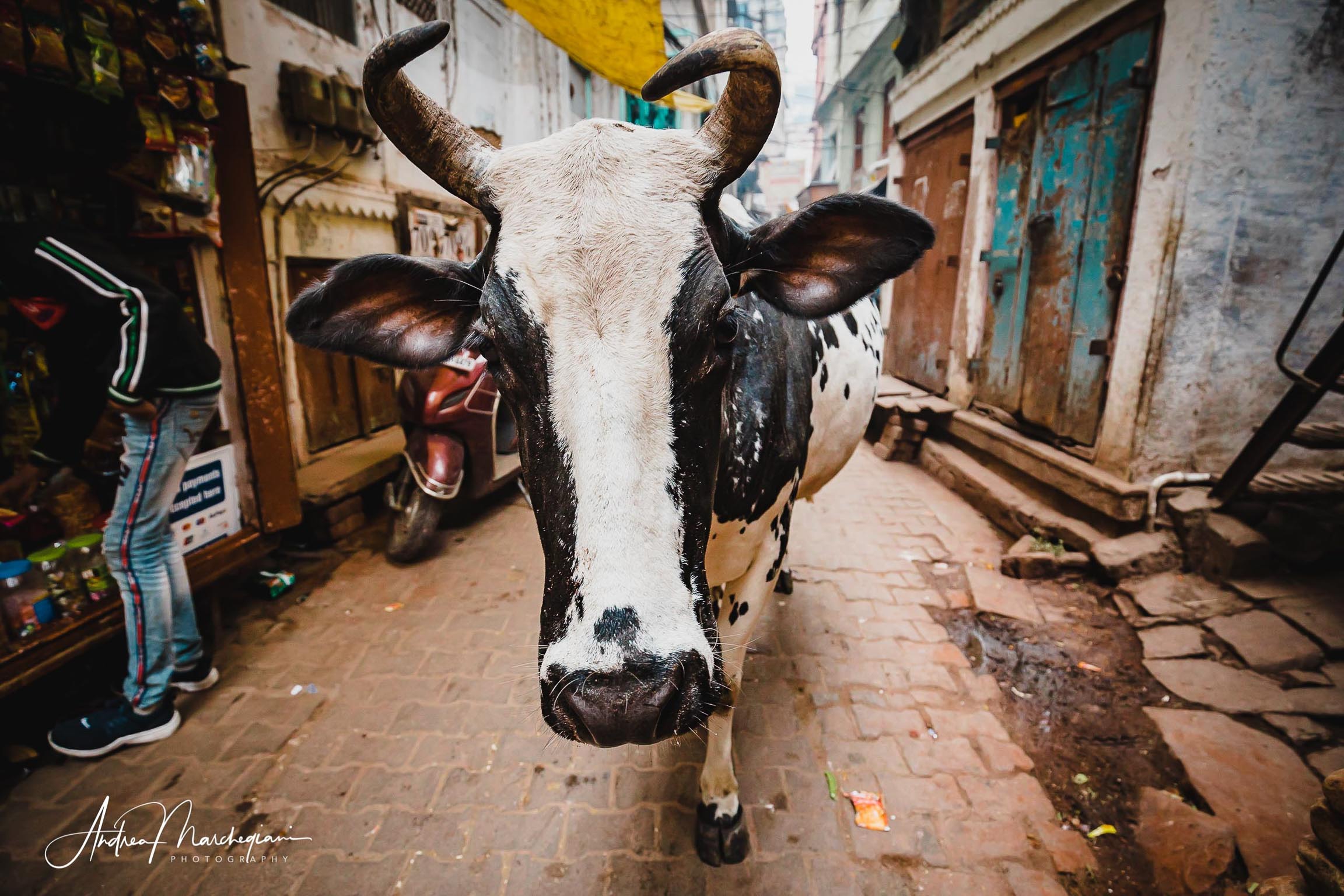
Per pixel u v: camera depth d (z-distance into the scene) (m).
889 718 2.58
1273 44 3.08
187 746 2.45
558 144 1.28
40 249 2.02
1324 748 2.30
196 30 2.74
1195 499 3.42
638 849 2.03
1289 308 3.40
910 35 6.78
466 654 3.01
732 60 1.13
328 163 4.76
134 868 1.98
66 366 2.18
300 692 2.74
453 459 3.75
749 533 1.84
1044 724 2.55
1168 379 3.43
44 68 2.22
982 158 5.16
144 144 2.62
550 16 3.45
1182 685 2.66
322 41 4.74
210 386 2.36
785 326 1.99
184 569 2.54
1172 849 1.94
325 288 1.52
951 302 5.84
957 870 1.96
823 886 1.91
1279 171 3.23
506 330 1.20
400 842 2.06
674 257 1.19
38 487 2.49
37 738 2.46
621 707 1.04
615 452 1.11
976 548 4.08
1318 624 2.82
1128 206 3.63
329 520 4.07
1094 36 3.90
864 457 6.12
